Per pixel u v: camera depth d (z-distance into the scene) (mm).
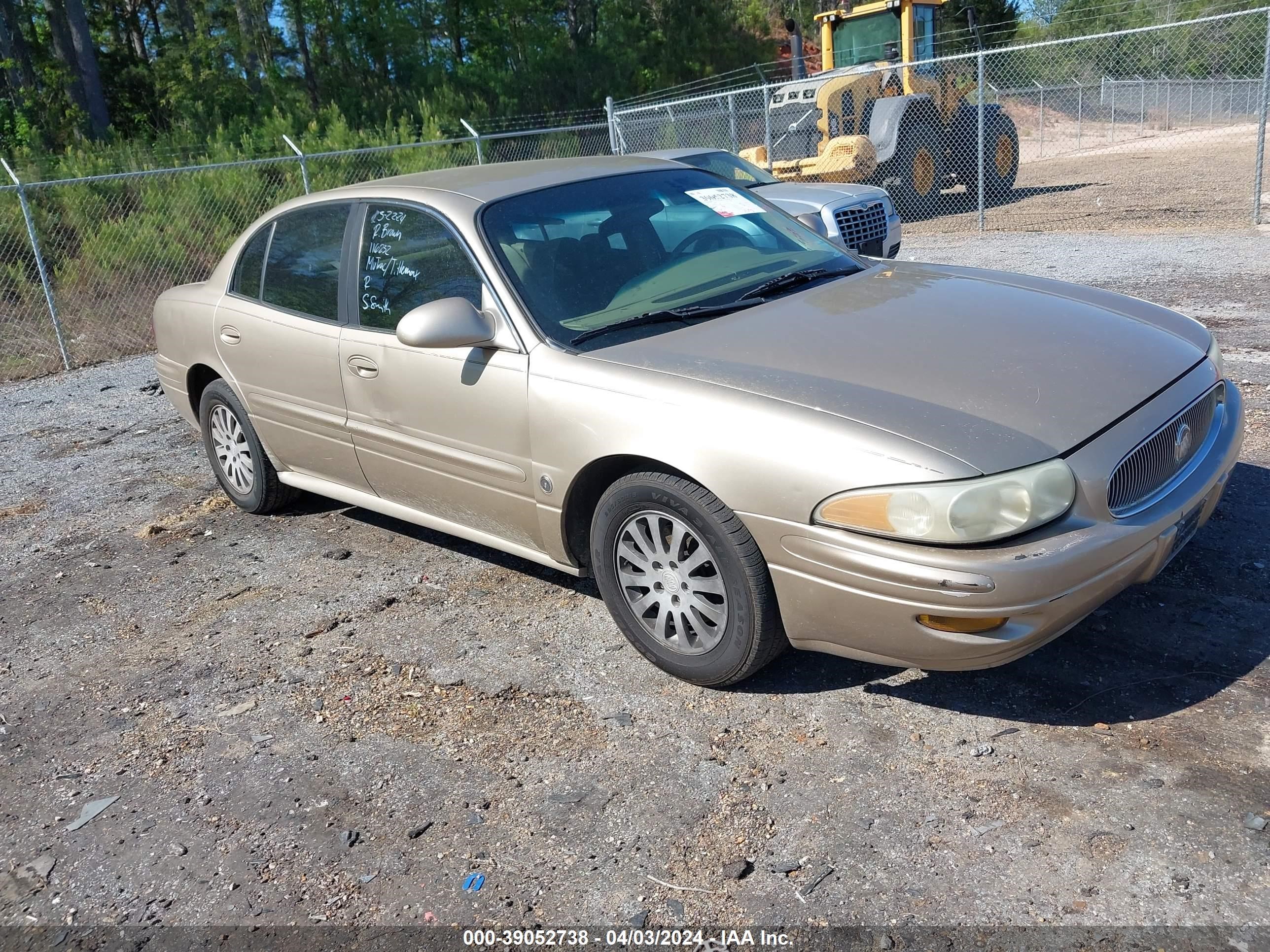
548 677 3672
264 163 12320
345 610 4367
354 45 25359
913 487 2775
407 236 4188
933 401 3002
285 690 3771
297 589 4621
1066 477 2824
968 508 2729
